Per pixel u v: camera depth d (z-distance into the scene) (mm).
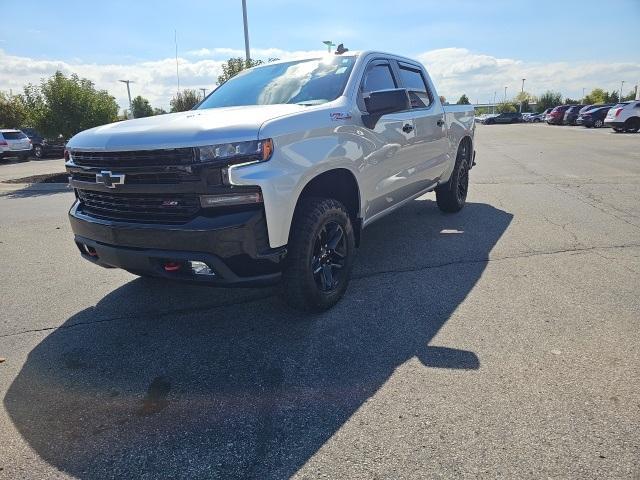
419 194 5555
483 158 13844
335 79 4121
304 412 2559
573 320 3457
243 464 2213
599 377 2754
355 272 4578
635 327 3324
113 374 3023
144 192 3068
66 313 3959
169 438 2416
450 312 3664
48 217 7926
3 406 2736
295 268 3379
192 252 2971
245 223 2922
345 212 3713
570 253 4926
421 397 2633
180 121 3164
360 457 2211
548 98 102312
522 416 2439
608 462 2117
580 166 11422
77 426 2541
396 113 4621
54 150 25359
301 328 3500
